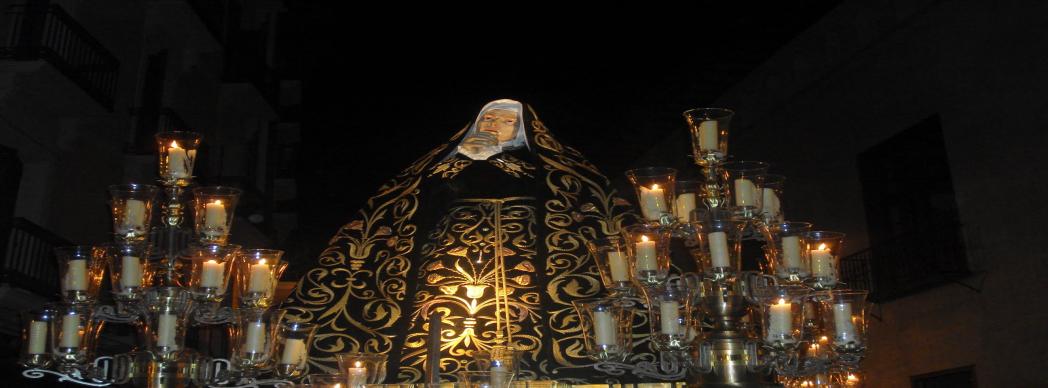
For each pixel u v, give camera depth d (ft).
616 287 11.87
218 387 11.91
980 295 33.30
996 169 33.04
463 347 14.37
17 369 33.53
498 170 18.16
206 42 47.03
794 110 45.52
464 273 15.93
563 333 14.24
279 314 11.36
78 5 38.78
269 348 11.19
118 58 41.65
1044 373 30.07
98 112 39.14
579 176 17.46
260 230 53.72
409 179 17.88
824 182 42.83
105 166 40.75
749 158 49.06
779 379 13.15
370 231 16.63
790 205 45.24
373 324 14.75
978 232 33.63
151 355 10.85
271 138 55.98
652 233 11.18
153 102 43.34
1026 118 31.86
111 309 11.59
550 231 16.12
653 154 54.65
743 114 49.26
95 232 39.99
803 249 11.66
